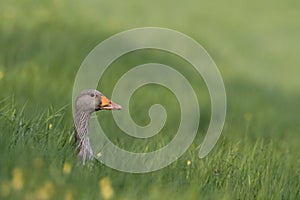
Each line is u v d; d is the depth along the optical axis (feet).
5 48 57.00
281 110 67.31
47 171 21.16
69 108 43.91
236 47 100.58
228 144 34.14
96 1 103.81
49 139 26.22
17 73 50.31
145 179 23.54
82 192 20.51
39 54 57.62
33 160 21.94
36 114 32.22
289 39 113.50
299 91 82.69
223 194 24.50
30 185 19.52
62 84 51.75
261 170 28.96
